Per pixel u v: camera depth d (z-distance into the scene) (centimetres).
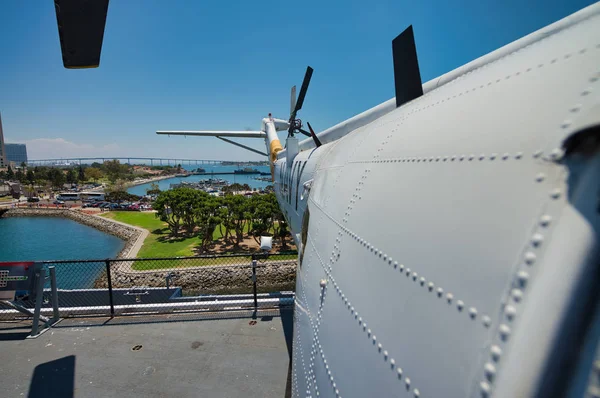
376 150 196
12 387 358
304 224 331
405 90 296
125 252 2892
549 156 82
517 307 75
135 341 455
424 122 159
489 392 75
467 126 122
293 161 654
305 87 721
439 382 93
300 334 238
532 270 75
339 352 156
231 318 523
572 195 72
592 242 64
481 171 103
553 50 112
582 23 116
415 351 106
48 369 390
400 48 296
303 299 248
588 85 85
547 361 64
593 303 63
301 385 210
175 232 3569
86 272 2491
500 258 85
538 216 78
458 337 90
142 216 5297
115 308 538
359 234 167
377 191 165
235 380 373
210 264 2552
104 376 378
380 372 121
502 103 113
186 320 516
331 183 260
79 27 175
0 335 466
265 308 558
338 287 175
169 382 369
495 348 77
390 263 132
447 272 101
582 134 75
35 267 464
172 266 2498
